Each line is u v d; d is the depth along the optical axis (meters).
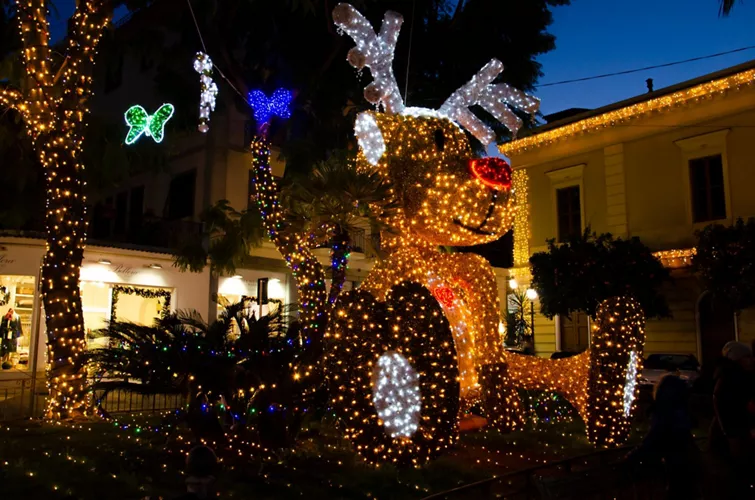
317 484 6.09
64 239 10.63
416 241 7.70
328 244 10.02
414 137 7.35
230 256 14.89
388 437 6.05
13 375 14.38
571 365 7.82
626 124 20.31
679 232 19.02
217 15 13.89
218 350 6.71
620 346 7.26
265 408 6.78
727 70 18.09
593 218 20.95
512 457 7.38
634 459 5.30
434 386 6.17
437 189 7.12
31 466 6.50
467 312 7.69
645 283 17.58
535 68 16.31
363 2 13.71
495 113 7.77
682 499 5.29
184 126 15.34
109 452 7.23
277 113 11.29
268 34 15.23
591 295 17.70
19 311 14.98
